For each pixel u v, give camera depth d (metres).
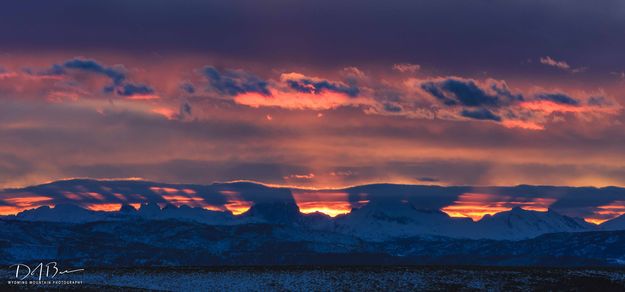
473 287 194.38
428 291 191.62
